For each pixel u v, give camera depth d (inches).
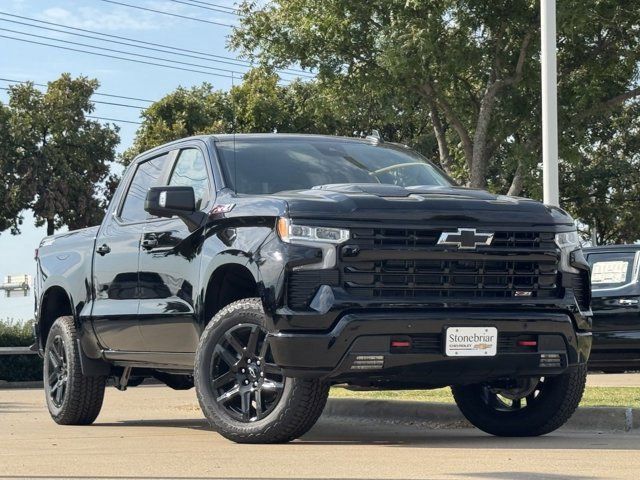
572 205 1691.7
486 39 1205.1
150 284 308.8
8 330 984.3
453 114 1232.8
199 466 222.2
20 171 1994.3
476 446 267.1
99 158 2074.3
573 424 339.6
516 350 265.3
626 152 1743.4
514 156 1190.3
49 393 375.9
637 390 484.4
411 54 1142.3
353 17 1208.2
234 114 1918.1
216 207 282.0
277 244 256.4
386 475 204.7
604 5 1202.0
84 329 346.6
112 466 224.8
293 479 199.6
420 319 253.8
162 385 867.4
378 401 386.9
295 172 299.4
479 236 261.1
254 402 272.4
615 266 599.5
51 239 386.3
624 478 201.6
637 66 1252.5
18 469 221.5
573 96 1242.0
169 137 1891.0
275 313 253.3
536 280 269.3
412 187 280.7
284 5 1256.2
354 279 253.1
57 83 2046.0
